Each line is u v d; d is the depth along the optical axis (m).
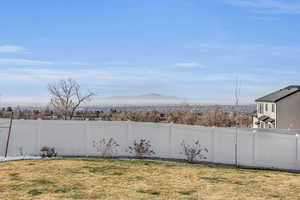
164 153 17.73
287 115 40.38
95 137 17.95
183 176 12.41
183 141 17.55
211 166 15.80
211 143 17.27
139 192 9.86
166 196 9.48
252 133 16.78
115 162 15.07
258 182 11.89
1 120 17.64
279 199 9.55
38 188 10.08
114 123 17.94
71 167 13.48
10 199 8.91
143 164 14.78
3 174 11.96
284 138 16.45
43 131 17.81
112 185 10.66
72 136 17.95
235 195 9.87
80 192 9.71
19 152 17.66
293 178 12.99
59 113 36.16
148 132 17.83
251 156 16.80
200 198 9.38
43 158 16.09
